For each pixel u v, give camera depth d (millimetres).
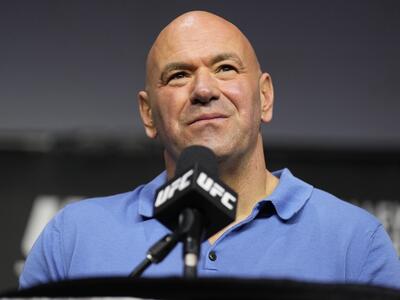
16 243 7215
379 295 2600
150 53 4562
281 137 7555
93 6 7730
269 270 4113
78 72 7688
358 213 4445
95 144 7547
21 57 7695
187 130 4254
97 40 7719
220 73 4352
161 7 7715
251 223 4305
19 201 7371
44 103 7645
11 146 7516
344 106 7590
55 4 7738
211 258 4148
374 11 7648
